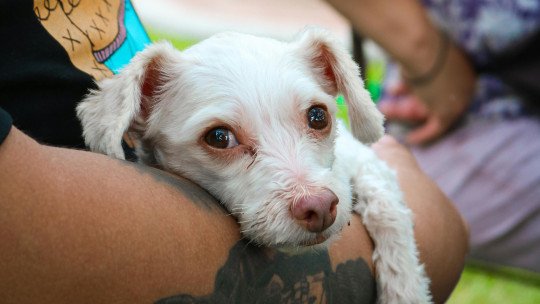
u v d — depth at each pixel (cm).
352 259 247
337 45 286
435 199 326
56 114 225
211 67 256
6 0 209
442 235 308
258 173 235
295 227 214
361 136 286
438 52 589
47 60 220
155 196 187
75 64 233
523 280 626
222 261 193
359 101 281
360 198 296
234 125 244
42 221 158
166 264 175
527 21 566
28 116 215
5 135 162
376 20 571
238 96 246
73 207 164
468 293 585
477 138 630
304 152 241
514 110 617
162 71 266
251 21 1490
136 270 169
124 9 280
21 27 214
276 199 222
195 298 181
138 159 274
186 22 1414
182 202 194
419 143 652
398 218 288
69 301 159
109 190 176
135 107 243
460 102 619
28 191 160
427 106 625
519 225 615
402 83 649
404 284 279
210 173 247
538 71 596
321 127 257
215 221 200
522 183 610
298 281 214
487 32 577
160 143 266
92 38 246
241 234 213
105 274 164
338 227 222
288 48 273
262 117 244
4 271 153
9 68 208
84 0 249
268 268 208
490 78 617
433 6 578
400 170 343
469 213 629
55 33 227
